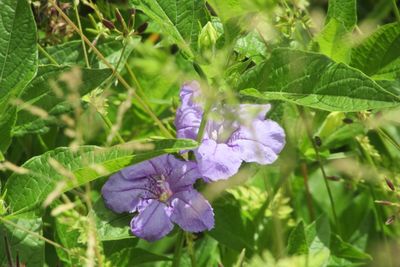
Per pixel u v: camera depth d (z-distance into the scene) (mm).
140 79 511
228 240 477
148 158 383
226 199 482
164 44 450
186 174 420
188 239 453
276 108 465
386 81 473
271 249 481
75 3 448
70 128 458
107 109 488
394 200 496
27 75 427
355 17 456
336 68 402
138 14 505
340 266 482
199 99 392
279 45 450
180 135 419
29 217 406
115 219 424
